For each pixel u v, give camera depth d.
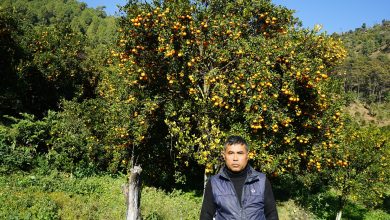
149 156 15.98
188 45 10.92
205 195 3.62
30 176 13.09
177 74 12.01
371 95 113.38
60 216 9.79
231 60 11.18
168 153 16.33
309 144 12.17
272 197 3.53
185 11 10.63
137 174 8.30
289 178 17.95
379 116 92.06
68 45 29.11
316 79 10.37
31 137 16.66
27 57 25.34
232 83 10.36
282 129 11.00
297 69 9.98
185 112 11.80
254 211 3.39
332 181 16.33
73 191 12.66
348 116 14.31
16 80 23.84
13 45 24.23
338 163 14.12
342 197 16.00
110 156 17.45
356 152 15.20
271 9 11.66
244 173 3.55
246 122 10.47
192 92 11.21
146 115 13.16
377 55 163.12
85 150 17.48
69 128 17.88
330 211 18.34
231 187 3.49
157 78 12.99
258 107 9.87
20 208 9.66
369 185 15.52
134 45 12.05
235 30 10.86
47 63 26.56
